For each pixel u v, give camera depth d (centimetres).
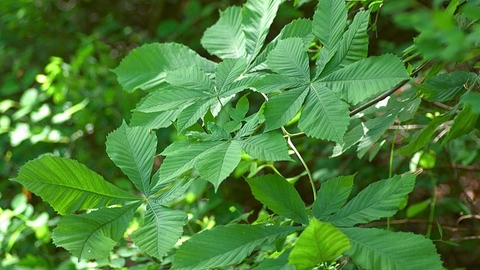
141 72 117
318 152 243
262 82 100
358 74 97
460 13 107
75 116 270
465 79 108
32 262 189
